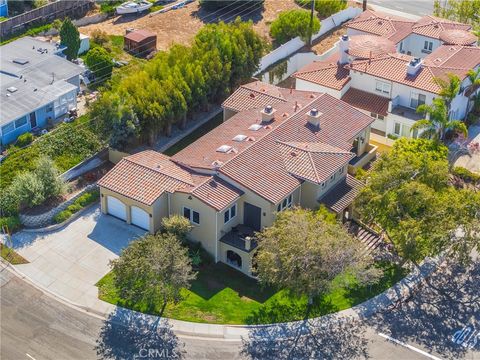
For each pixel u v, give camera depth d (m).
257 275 56.19
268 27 92.25
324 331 52.59
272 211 57.00
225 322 52.94
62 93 71.06
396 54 76.56
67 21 78.94
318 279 51.34
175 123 72.44
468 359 50.78
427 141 65.44
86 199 62.84
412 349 51.44
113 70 79.50
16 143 67.25
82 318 52.78
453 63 75.19
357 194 60.50
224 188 57.69
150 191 58.56
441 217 55.22
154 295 51.91
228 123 66.19
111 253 58.34
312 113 64.88
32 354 49.81
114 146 66.44
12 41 82.12
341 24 95.00
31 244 59.09
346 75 76.12
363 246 54.97
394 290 56.34
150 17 93.56
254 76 81.06
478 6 88.56
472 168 70.12
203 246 58.44
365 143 69.12
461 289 56.56
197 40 76.75
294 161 60.34
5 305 53.56
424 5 101.38
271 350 51.00
